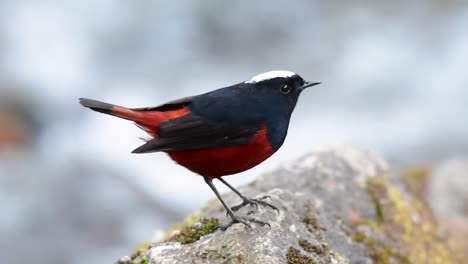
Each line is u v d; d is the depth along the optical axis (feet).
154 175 52.70
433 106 59.62
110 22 68.59
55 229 44.62
